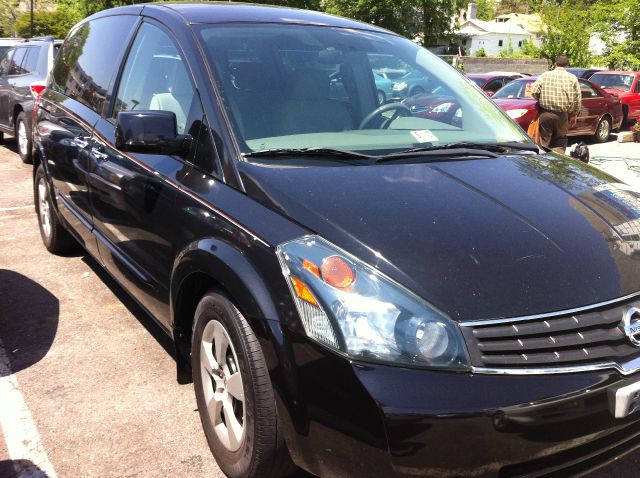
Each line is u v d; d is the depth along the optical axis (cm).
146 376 349
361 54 355
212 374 265
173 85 323
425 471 195
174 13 353
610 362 214
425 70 377
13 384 338
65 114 452
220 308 246
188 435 296
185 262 266
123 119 285
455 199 253
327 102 320
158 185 304
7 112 1009
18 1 5531
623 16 2206
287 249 224
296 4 3472
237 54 317
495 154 313
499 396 197
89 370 354
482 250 225
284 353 214
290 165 267
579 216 259
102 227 383
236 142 276
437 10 4453
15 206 716
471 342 203
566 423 203
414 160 289
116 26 420
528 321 210
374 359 201
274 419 226
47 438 292
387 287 210
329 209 236
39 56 958
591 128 1389
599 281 228
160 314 321
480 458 196
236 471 248
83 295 461
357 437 199
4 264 523
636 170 1028
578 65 2606
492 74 1689
